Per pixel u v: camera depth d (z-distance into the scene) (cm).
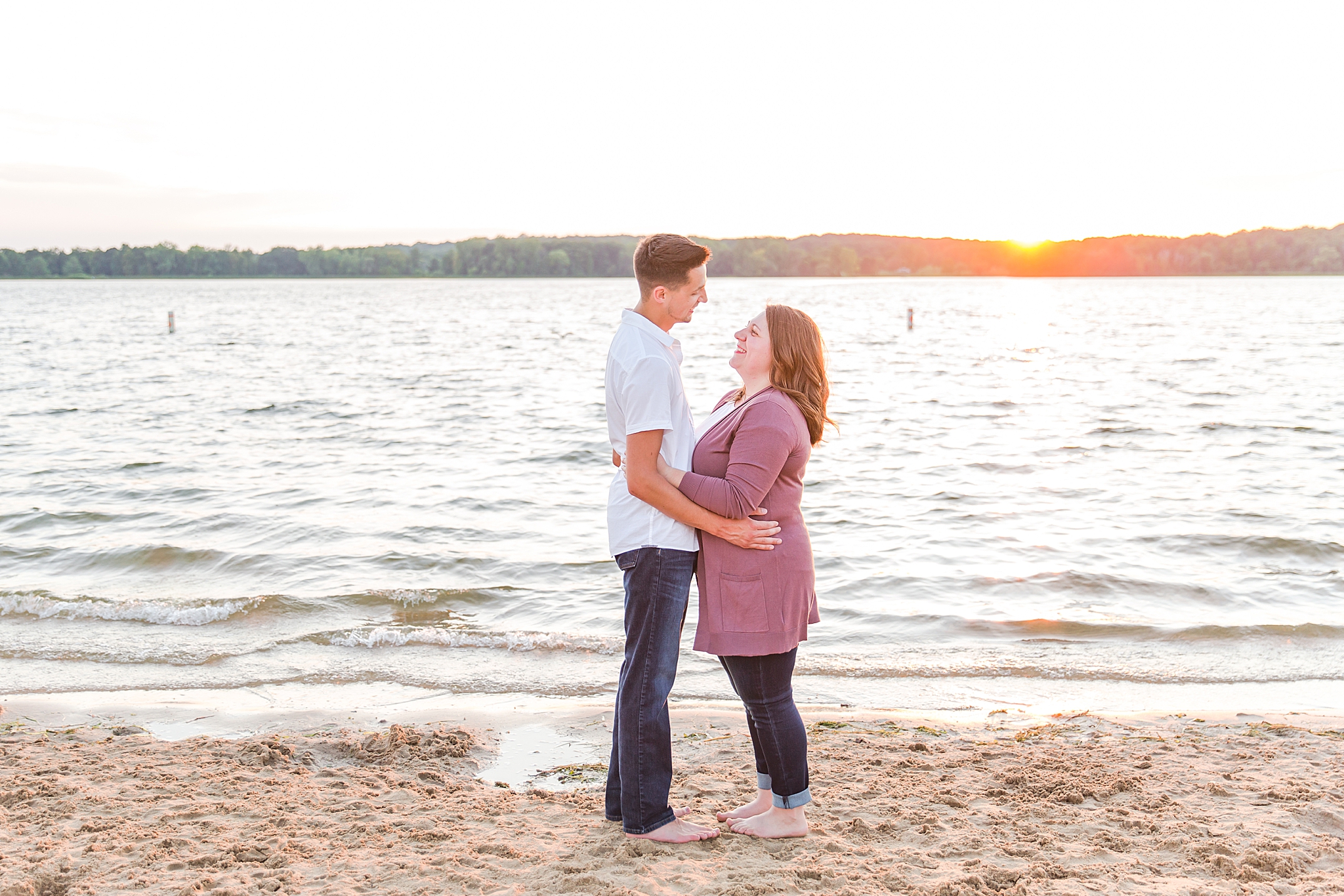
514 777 430
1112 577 809
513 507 1143
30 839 327
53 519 1060
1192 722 503
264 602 752
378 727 504
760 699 306
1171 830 334
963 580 810
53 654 643
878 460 1450
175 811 361
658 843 311
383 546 943
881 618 718
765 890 277
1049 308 8494
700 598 296
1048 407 2125
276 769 424
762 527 284
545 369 3266
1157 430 1739
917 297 11662
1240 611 729
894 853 312
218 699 559
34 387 2617
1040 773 403
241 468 1424
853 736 477
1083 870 295
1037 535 969
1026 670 613
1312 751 440
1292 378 2695
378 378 2923
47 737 478
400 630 693
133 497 1188
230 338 4906
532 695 571
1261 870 299
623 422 284
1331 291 12938
